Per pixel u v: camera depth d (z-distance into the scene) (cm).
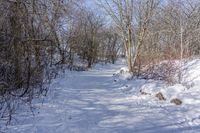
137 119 1000
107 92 1477
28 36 1164
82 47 3412
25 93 1101
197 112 1060
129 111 1103
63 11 1625
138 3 2136
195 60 1672
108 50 5038
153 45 2212
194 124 944
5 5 1066
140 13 2125
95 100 1261
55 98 1189
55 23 1588
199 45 2122
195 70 1516
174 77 1525
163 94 1298
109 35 5000
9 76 1074
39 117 927
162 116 1039
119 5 2172
